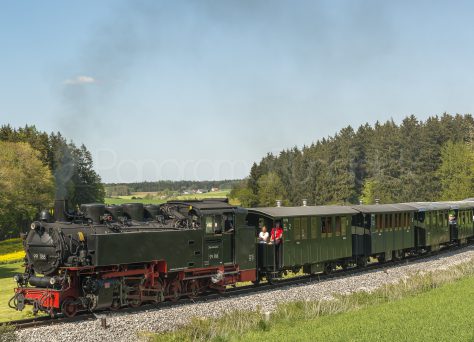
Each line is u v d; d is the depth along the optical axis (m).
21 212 69.81
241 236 23.03
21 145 72.69
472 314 16.69
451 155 97.69
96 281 17.53
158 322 16.61
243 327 16.16
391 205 34.53
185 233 20.62
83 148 97.69
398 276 27.20
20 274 18.09
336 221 28.23
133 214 20.08
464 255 37.03
